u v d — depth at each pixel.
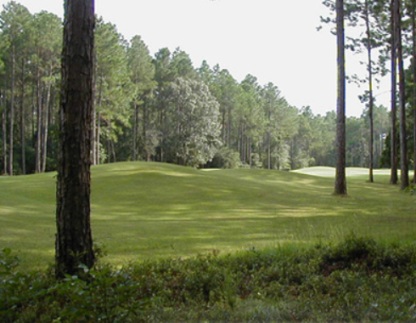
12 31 46.69
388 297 4.83
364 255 6.49
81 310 3.65
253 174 30.77
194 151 58.47
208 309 4.55
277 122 85.19
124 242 9.32
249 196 20.08
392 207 16.89
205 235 10.37
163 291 5.05
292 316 4.32
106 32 44.91
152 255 7.88
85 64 5.44
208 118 59.62
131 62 57.94
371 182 32.75
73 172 5.38
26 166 51.97
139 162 30.25
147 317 4.08
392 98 31.84
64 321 3.90
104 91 46.56
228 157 64.75
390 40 33.12
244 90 82.88
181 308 4.55
